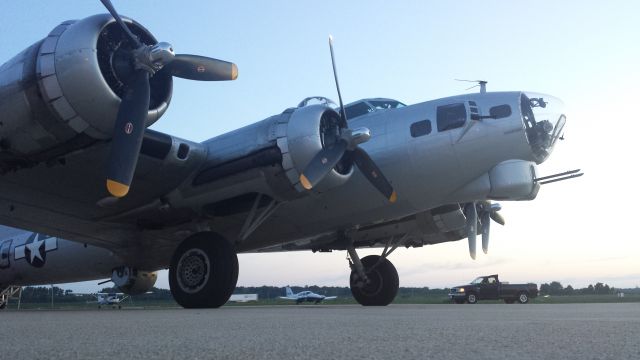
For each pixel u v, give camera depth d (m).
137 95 5.91
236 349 1.98
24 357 1.74
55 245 12.69
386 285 11.16
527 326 2.99
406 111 8.44
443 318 4.01
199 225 8.62
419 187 8.24
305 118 7.16
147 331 2.78
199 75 6.62
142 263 11.33
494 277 22.67
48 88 5.65
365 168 7.77
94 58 5.68
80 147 6.21
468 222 10.19
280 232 9.14
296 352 1.88
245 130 7.56
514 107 8.00
